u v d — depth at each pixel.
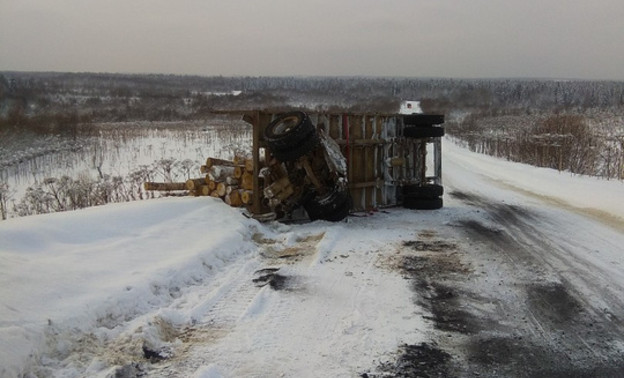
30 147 23.52
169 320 5.56
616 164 20.25
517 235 10.07
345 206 10.84
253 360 4.84
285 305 6.22
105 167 20.70
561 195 15.28
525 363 4.89
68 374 4.39
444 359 4.95
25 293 5.27
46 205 12.71
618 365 4.88
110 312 5.43
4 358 4.18
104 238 7.64
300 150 10.09
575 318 5.98
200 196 10.77
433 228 10.65
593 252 8.81
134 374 4.53
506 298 6.59
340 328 5.57
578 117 30.81
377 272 7.57
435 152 14.29
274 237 9.41
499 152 29.45
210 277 7.16
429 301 6.44
